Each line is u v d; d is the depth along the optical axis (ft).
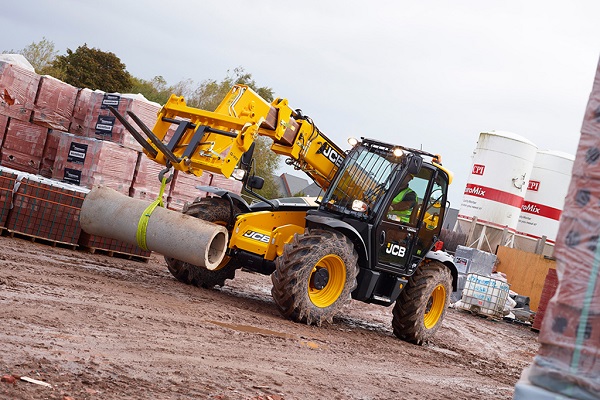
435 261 45.85
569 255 13.25
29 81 53.52
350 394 25.00
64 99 55.52
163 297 35.73
